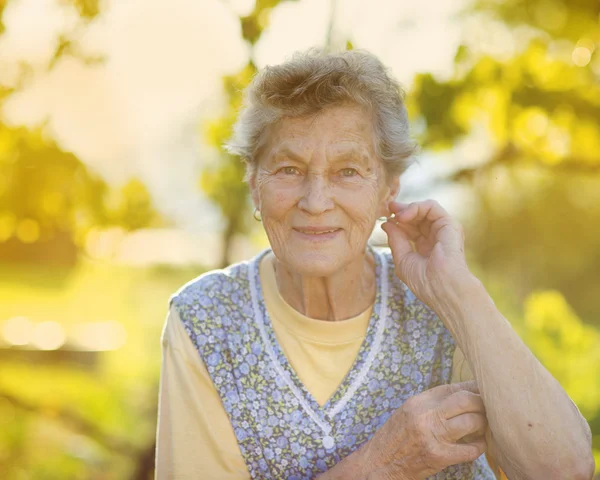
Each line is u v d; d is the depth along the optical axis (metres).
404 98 1.90
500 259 12.59
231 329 1.92
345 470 1.72
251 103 1.87
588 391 4.00
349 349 1.89
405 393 1.87
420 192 3.98
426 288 1.80
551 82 4.13
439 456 1.66
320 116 1.79
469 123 4.04
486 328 1.66
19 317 7.82
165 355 1.93
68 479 4.24
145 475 4.14
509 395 1.59
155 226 4.34
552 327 4.51
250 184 1.98
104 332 6.88
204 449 1.86
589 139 4.18
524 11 3.92
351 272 1.90
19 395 5.12
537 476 1.59
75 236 4.24
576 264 13.23
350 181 1.81
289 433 1.84
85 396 5.11
